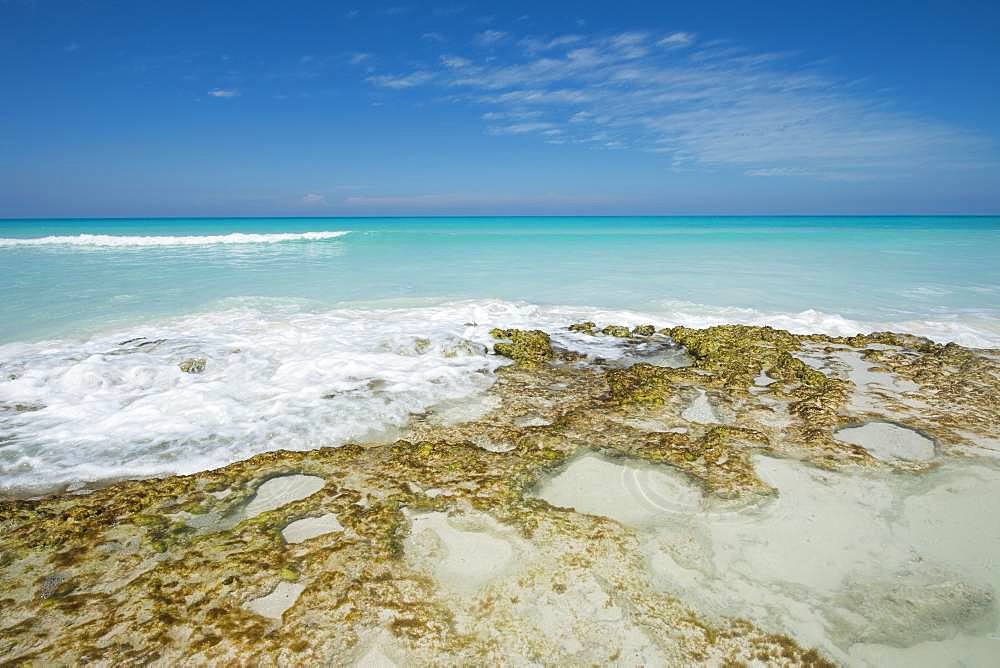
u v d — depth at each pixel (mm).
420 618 3834
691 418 7230
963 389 8414
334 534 4684
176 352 9305
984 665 3576
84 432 6656
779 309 13992
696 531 4871
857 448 6441
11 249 26109
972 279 18438
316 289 15688
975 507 5340
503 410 7434
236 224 67500
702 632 3789
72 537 4633
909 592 4203
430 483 5516
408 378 8578
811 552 4633
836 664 3576
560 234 43531
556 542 4656
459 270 19984
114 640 3615
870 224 70250
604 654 3598
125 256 23344
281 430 6754
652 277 18656
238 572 4219
